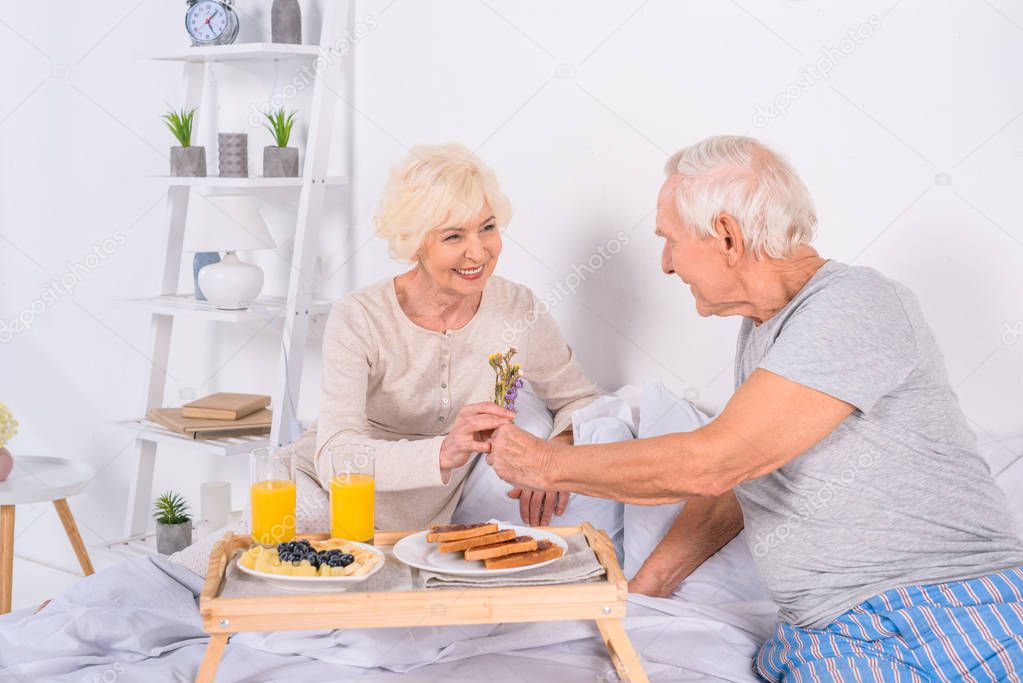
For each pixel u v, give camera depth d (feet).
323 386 6.25
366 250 8.91
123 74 10.14
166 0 9.72
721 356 7.51
